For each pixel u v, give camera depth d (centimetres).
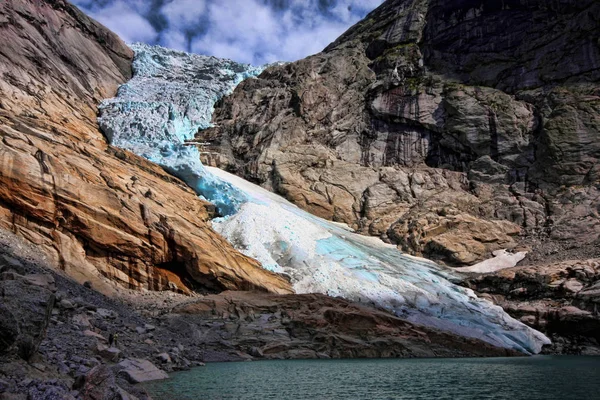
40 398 779
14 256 2062
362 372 1680
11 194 2358
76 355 1229
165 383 1328
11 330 919
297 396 1196
